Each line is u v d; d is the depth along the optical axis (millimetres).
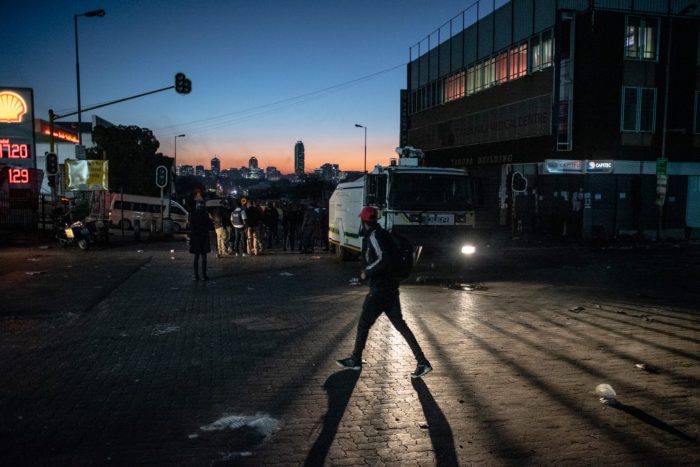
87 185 23156
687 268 14617
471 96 34094
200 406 4562
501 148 30766
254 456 3680
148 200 30172
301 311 8547
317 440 3938
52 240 21906
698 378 5387
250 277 12375
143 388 4984
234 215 17375
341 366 5641
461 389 5027
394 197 11664
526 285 11547
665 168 23172
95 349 6266
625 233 25906
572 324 7754
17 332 7023
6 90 27312
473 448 3828
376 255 5293
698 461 3656
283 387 5051
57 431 4039
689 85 26078
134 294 9938
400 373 5488
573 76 25391
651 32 25328
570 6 25344
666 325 7723
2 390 4895
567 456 3715
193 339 6773
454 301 9539
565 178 26750
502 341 6777
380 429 4137
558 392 4961
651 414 4465
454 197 12008
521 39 28359
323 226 20406
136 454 3684
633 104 25328
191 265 14570
